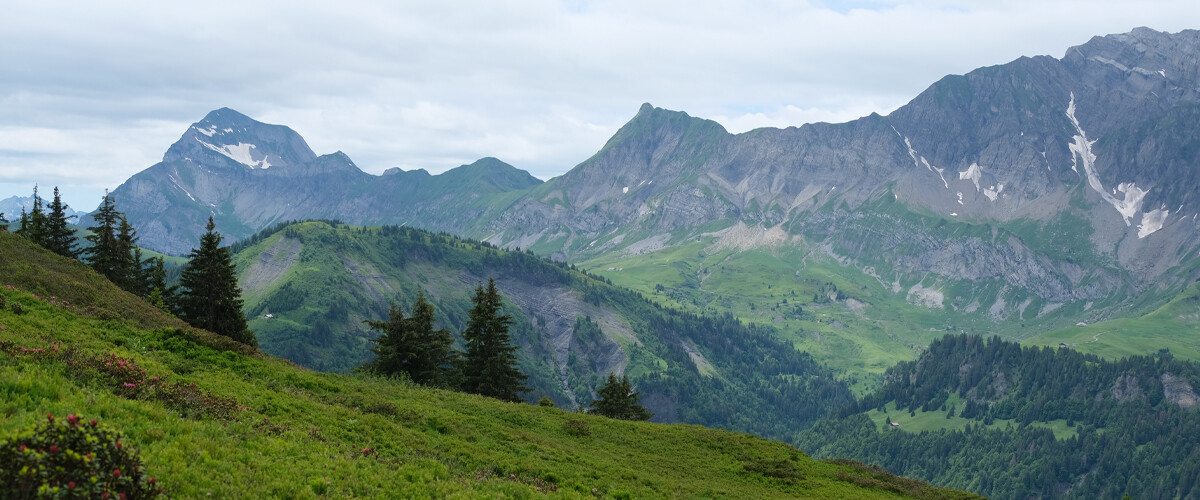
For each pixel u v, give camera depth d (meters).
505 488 35.47
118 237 107.00
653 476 50.59
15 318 42.75
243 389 41.94
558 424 62.50
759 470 61.12
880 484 66.56
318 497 26.08
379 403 48.66
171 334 50.47
